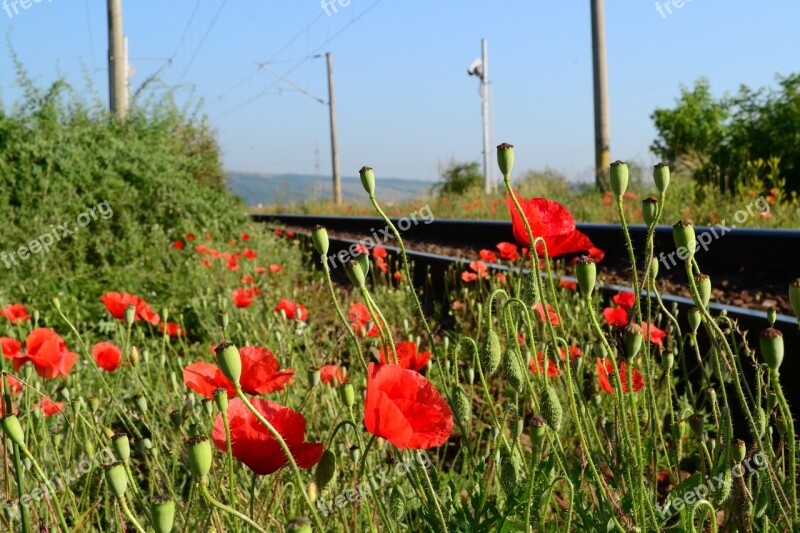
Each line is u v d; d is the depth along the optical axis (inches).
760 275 276.7
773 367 62.6
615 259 350.6
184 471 128.8
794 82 586.9
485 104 1449.3
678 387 176.2
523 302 74.0
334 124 1621.6
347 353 201.8
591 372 134.3
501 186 1017.5
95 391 168.4
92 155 487.8
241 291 186.9
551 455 78.1
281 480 109.9
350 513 104.2
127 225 452.1
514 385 72.4
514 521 76.0
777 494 70.5
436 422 65.1
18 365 109.8
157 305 310.7
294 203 1424.7
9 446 108.3
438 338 242.5
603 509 74.5
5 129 452.1
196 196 538.3
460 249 489.4
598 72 678.5
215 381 77.8
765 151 581.3
